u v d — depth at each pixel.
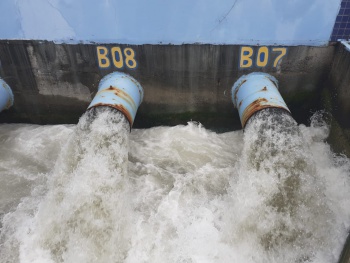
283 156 6.83
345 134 7.93
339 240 6.32
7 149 8.93
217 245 6.50
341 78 8.02
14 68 8.98
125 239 6.53
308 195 6.64
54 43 8.45
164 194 7.54
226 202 7.28
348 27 7.89
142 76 8.88
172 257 6.32
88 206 6.61
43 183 7.89
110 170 6.96
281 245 6.39
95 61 8.70
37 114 9.97
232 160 8.52
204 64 8.55
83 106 9.68
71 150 7.26
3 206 7.36
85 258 6.18
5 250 6.49
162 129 9.70
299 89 9.03
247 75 8.62
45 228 6.66
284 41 8.10
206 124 9.81
